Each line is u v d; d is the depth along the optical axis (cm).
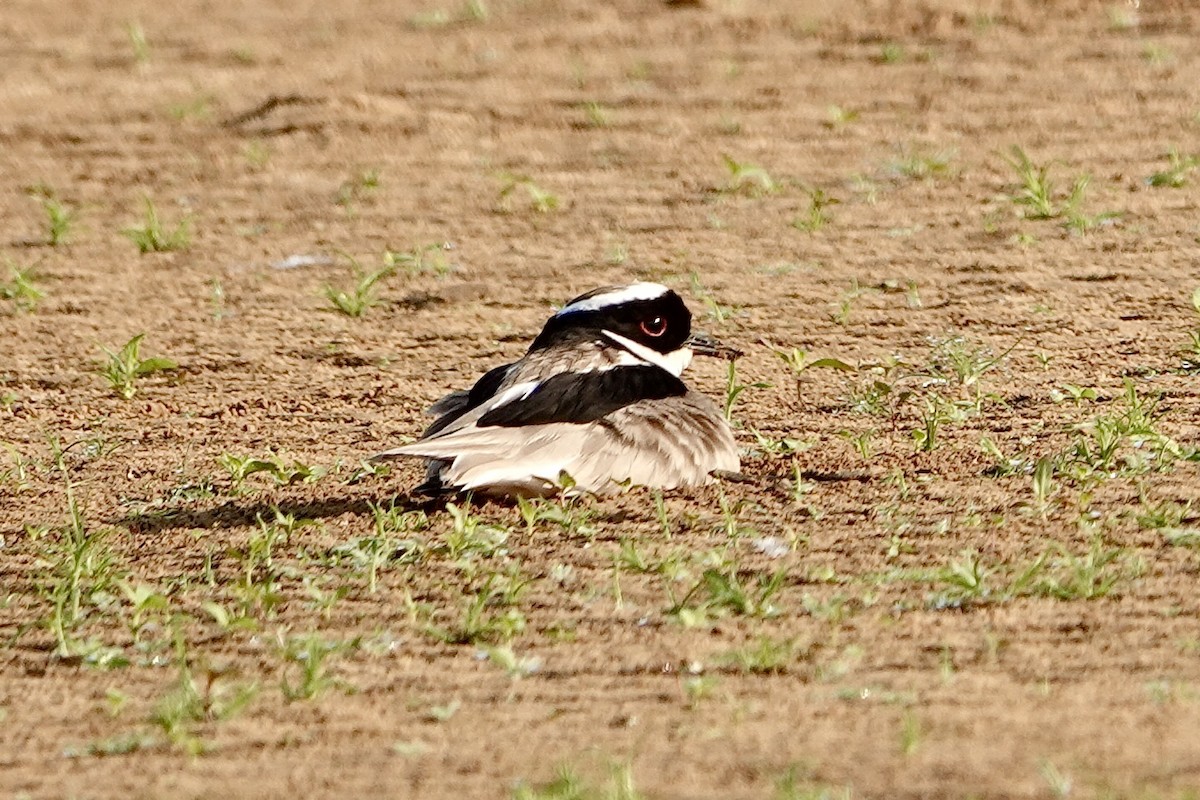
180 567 1323
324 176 2453
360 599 1248
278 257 2178
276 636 1192
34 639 1210
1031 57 2748
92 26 3306
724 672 1103
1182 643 1111
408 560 1313
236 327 1962
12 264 2116
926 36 2880
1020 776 930
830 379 1728
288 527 1359
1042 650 1111
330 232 2252
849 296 1945
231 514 1436
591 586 1248
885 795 914
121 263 2184
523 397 1430
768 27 2984
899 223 2166
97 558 1327
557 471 1395
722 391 1708
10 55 3105
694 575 1256
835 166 2370
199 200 2392
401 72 2867
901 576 1238
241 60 3000
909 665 1098
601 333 1500
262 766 998
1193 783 909
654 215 2242
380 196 2366
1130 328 1816
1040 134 2433
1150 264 1988
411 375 1806
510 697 1083
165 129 2670
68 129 2686
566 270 2078
